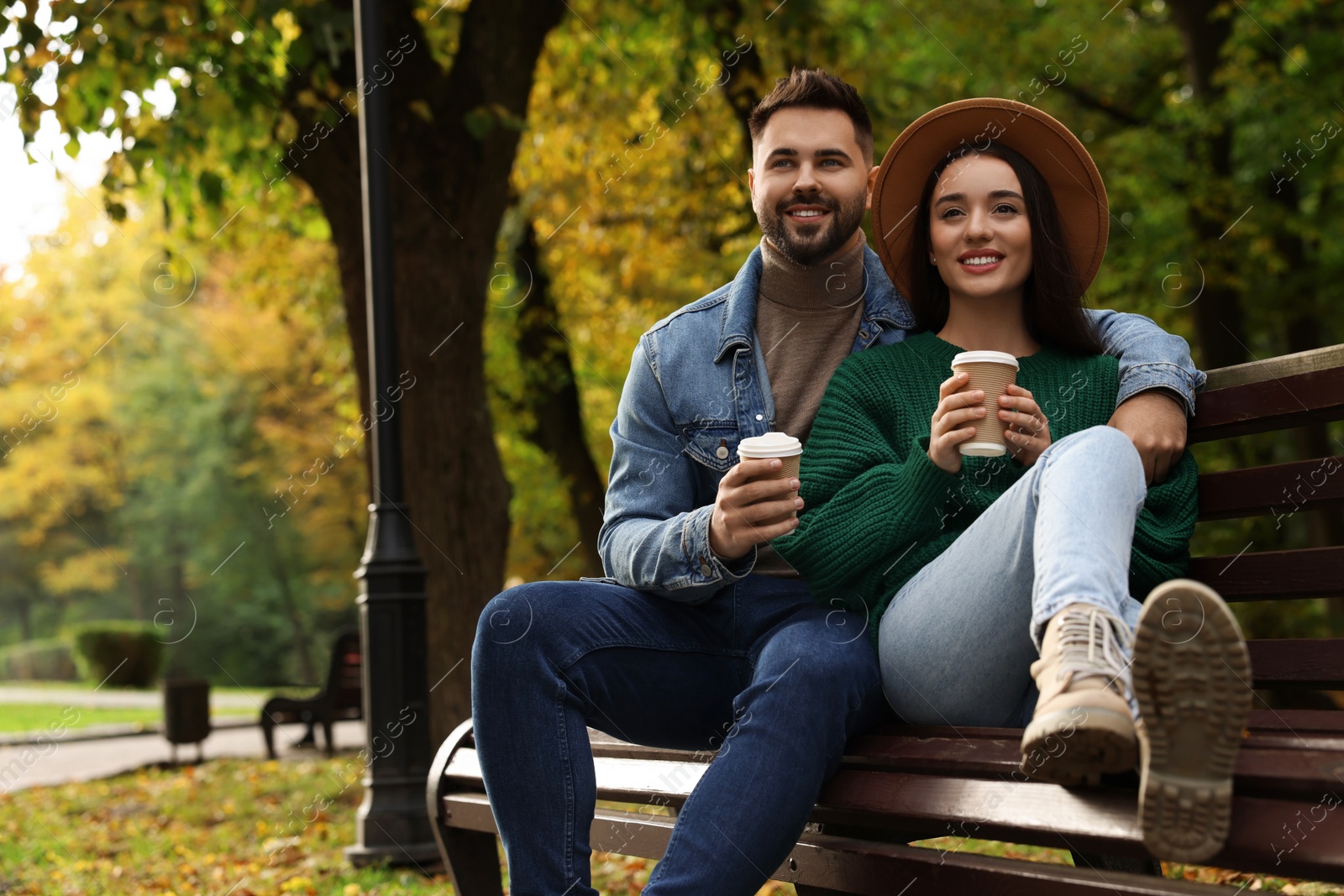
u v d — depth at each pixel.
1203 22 10.74
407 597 4.96
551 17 6.75
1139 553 1.95
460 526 6.47
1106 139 11.35
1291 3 10.45
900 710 1.99
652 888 1.73
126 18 6.12
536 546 14.98
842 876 1.80
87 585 30.33
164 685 9.31
